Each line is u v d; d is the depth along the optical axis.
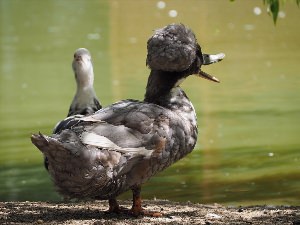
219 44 26.69
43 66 24.98
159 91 8.86
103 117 8.31
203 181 12.49
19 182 13.16
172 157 8.55
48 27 32.28
